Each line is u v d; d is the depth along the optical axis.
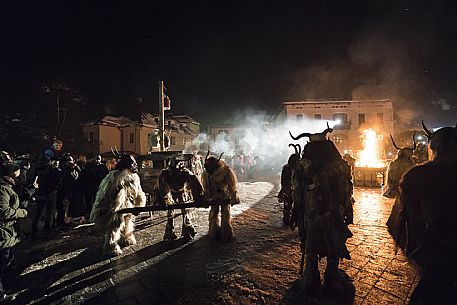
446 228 1.64
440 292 1.63
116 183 4.44
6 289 3.33
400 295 2.90
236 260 3.99
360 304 2.74
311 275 2.90
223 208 4.88
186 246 4.67
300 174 3.02
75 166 7.10
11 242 3.55
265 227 5.72
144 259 4.15
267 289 3.12
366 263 3.72
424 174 1.76
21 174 6.72
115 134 29.97
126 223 4.79
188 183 4.98
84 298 3.10
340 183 2.82
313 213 2.83
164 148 9.83
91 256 4.36
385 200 8.53
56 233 5.71
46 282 3.50
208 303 2.89
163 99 9.95
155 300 3.00
